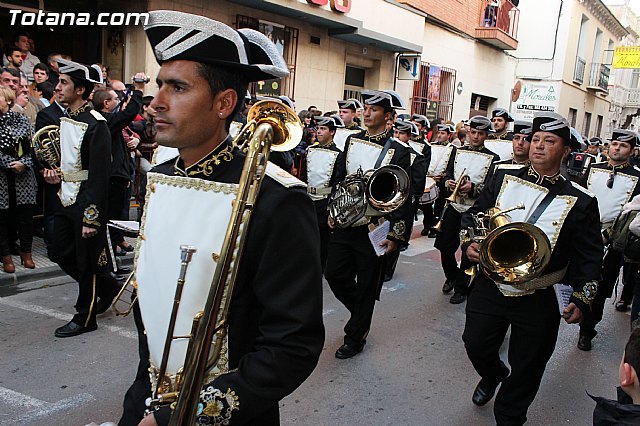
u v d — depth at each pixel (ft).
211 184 5.18
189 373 4.54
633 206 15.78
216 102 5.16
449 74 57.16
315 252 5.08
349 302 15.24
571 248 10.91
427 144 30.04
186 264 4.83
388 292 21.16
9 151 18.38
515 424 10.99
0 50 26.14
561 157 11.12
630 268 20.95
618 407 5.47
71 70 14.42
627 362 5.84
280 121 5.44
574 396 14.19
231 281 4.75
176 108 5.07
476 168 23.17
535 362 10.87
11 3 27.25
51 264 20.36
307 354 4.83
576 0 76.28
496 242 10.49
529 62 75.46
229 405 4.66
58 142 14.87
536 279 10.64
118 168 17.99
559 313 10.88
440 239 21.21
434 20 52.49
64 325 15.35
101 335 15.06
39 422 11.01
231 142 5.47
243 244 4.76
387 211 13.98
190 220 5.18
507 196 11.46
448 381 14.15
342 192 14.55
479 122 23.31
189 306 5.00
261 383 4.68
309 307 4.89
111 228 16.30
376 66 46.93
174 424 4.58
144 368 5.81
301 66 38.81
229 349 5.03
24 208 19.26
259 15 34.55
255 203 4.95
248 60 5.26
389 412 12.44
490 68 66.03
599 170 20.02
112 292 15.85
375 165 15.19
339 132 24.99
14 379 12.50
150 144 24.53
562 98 78.38
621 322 20.29
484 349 11.34
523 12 75.05
